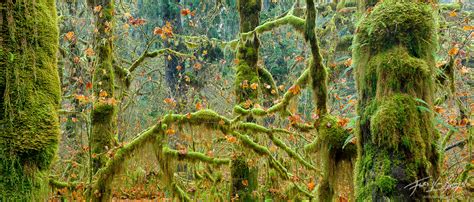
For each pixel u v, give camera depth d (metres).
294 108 5.89
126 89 9.00
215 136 6.20
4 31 2.61
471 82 6.49
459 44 5.08
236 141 5.54
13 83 2.58
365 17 3.30
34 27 2.71
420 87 3.01
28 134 2.58
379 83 3.06
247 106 6.18
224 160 5.44
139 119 11.63
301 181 6.51
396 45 3.08
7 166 2.51
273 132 5.61
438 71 3.36
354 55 3.32
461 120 4.52
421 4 3.17
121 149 5.20
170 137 6.11
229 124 5.34
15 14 2.65
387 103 2.98
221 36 18.03
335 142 4.72
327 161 4.81
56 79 2.83
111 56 7.54
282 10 15.08
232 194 6.02
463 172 4.33
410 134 2.91
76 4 10.09
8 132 2.54
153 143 5.21
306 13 5.11
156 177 6.45
